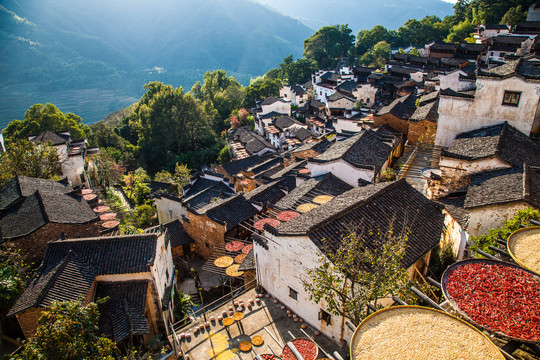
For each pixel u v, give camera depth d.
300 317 19.88
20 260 24.23
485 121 28.78
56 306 15.45
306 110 91.56
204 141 83.81
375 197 20.98
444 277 10.83
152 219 45.78
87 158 56.72
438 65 78.00
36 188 32.56
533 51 54.66
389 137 36.84
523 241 12.13
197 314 24.83
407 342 8.63
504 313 9.43
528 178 20.45
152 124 79.94
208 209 31.62
